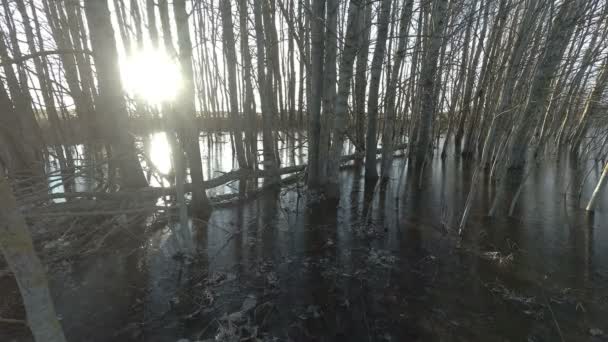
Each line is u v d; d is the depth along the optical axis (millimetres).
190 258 4043
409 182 7996
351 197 6695
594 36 8766
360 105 11219
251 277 3648
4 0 5926
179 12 4320
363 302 3184
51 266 3924
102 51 4887
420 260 3988
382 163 7945
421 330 2793
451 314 2984
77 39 7285
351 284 3490
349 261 3994
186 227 3992
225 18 7656
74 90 6832
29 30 6855
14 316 3047
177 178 3779
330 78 6016
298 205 6172
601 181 5352
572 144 11836
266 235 4809
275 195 6938
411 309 3068
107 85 5027
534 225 5074
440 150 13211
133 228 4961
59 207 4262
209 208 5766
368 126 7945
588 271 3686
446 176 8602
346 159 10289
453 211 5781
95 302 3248
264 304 3162
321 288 3424
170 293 3369
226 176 7230
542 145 10633
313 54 6156
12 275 3676
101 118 5227
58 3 7164
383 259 4016
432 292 3324
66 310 3135
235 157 11578
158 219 5266
